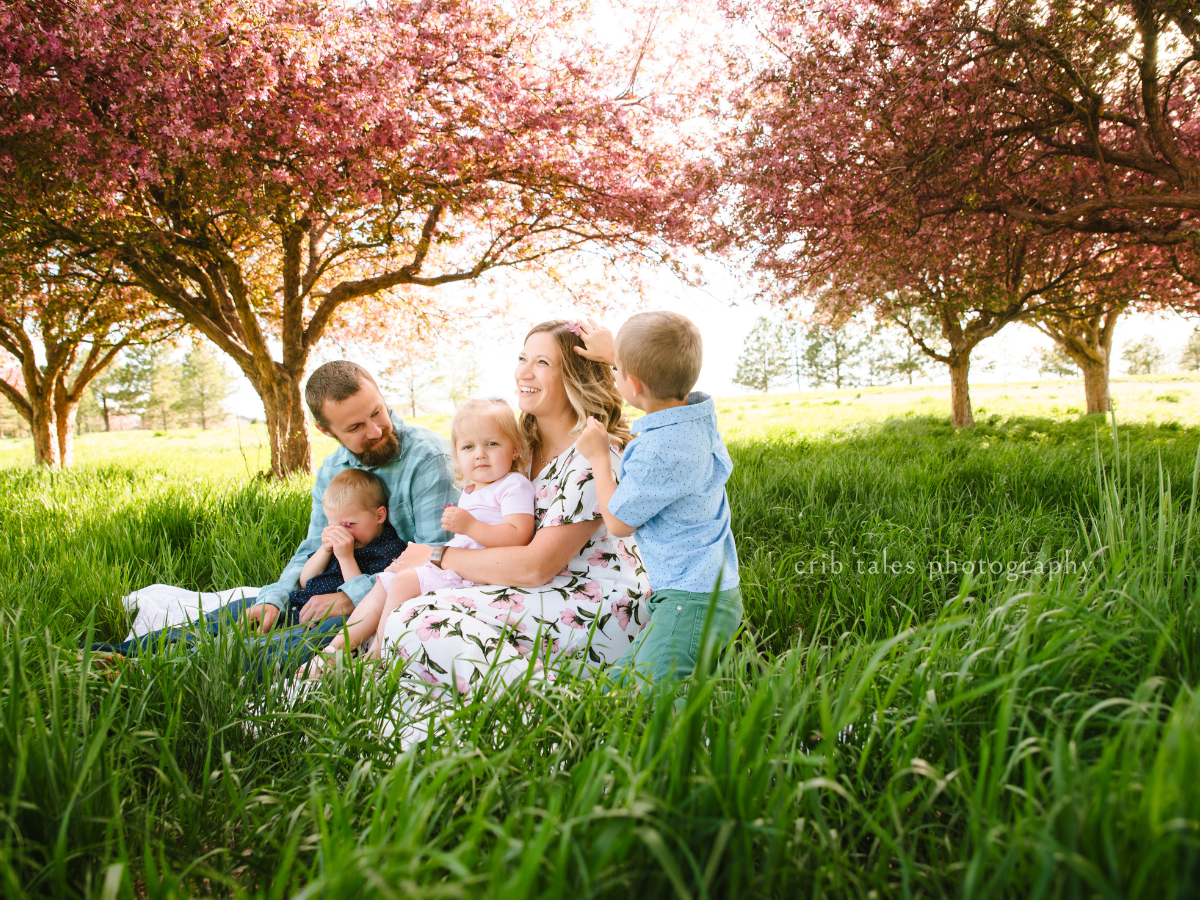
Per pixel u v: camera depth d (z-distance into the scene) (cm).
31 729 135
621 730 141
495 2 890
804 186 856
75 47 618
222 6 646
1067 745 121
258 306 1234
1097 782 100
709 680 137
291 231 962
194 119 673
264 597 294
